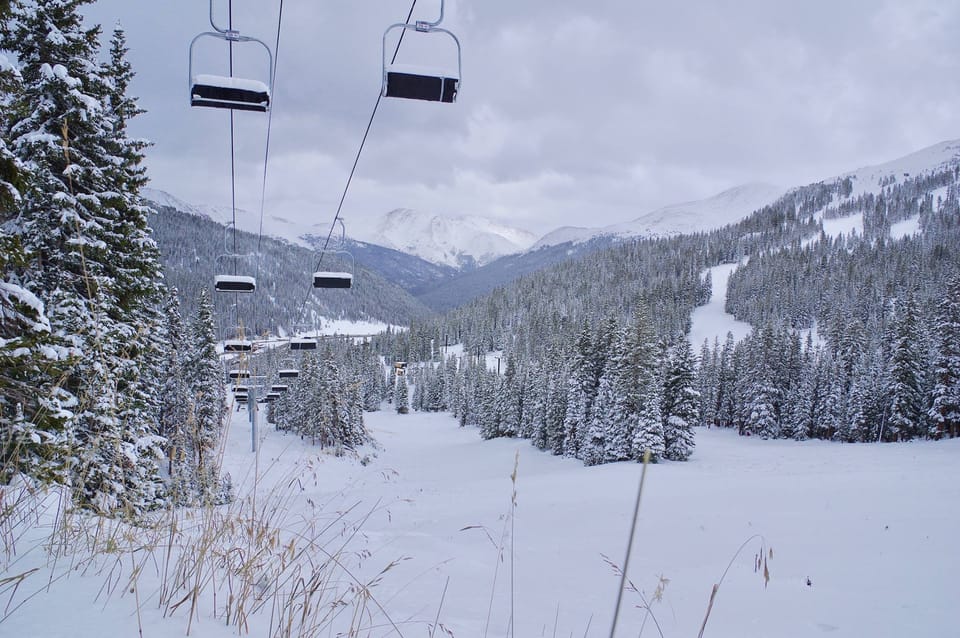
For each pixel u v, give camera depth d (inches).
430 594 180.4
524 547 378.9
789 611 201.2
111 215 455.8
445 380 4532.5
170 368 532.7
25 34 427.5
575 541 417.1
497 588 215.5
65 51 441.7
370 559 215.9
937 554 295.6
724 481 877.2
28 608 70.5
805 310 5516.7
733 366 2955.2
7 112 244.7
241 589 95.9
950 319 1841.8
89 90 461.7
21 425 125.6
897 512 465.4
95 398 138.0
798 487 725.9
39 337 191.0
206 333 938.7
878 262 6230.3
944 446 1434.5
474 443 2426.2
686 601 220.2
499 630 139.0
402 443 2706.7
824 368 2399.1
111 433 133.2
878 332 3627.0
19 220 405.7
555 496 815.1
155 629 67.9
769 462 1322.6
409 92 172.9
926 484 663.1
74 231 409.7
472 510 629.9
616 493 810.2
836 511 499.8
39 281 406.6
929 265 5733.3
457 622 139.9
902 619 185.3
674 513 560.1
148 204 527.8
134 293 479.5
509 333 6825.8
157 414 483.2
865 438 2116.1
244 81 187.8
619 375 1588.3
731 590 241.1
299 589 108.4
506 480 1160.8
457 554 295.4
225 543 118.1
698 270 7805.1
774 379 2509.8
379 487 561.9
